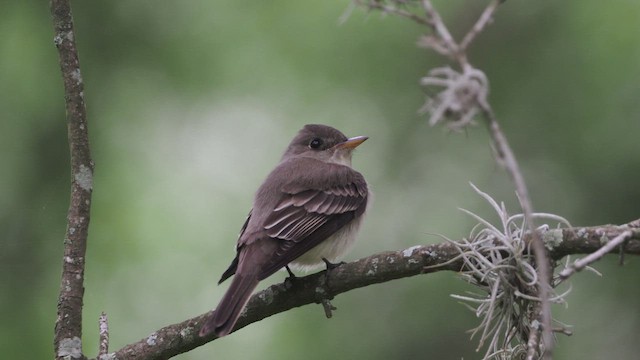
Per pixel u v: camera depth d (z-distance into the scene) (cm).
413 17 495
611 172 1175
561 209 1177
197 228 1209
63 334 712
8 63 1225
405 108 1285
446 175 1230
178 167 1257
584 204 1174
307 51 1317
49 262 1152
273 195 891
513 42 1262
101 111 1259
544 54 1245
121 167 1238
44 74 1220
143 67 1291
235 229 1213
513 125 1228
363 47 1309
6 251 1152
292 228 862
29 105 1207
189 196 1237
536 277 634
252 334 1140
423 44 484
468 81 465
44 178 1186
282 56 1317
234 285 764
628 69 1192
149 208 1215
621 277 1131
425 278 1141
